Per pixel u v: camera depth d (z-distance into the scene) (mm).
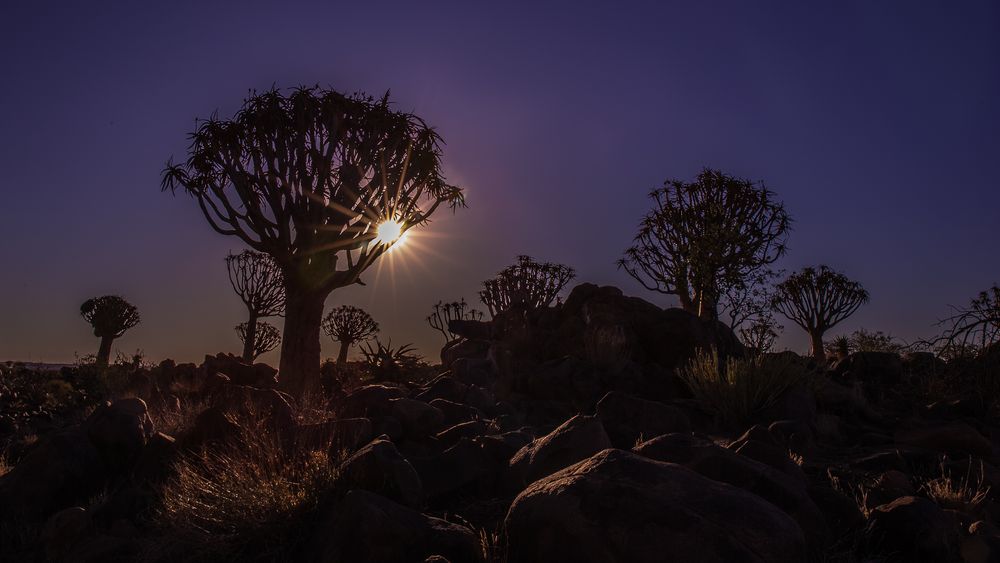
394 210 12625
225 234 12336
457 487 3885
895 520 3039
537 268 20906
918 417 8484
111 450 4645
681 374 9141
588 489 2627
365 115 12125
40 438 7047
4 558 3508
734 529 2371
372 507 2971
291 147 11984
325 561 2877
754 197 17109
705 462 3332
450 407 6332
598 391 9133
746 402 7516
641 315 11000
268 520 3172
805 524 3057
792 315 24516
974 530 3205
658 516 2428
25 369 11992
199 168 12070
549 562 2553
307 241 12086
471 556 2859
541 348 11414
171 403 8383
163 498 3773
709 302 15062
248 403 4730
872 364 11180
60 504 4227
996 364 8430
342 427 4430
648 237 18484
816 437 7004
